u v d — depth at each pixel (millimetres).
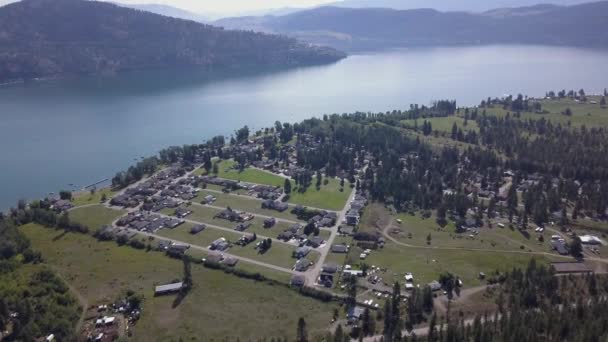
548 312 173000
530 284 198750
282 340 176375
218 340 178625
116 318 192875
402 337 172625
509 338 160125
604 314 169125
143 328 186500
